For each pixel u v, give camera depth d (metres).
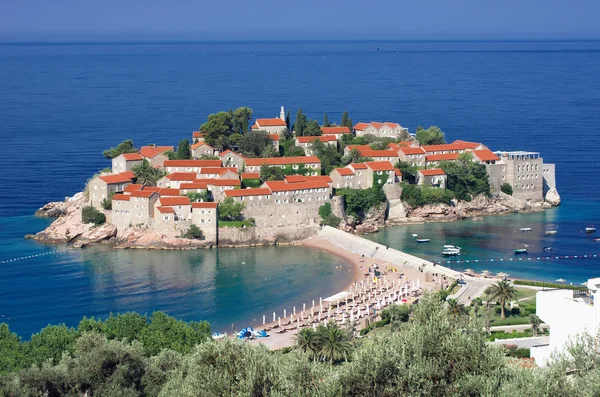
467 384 154.62
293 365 163.00
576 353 161.75
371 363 156.62
